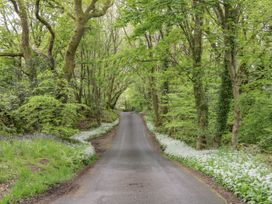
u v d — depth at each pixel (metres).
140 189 11.27
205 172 14.40
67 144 20.44
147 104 69.38
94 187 11.79
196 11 16.67
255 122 20.06
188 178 13.54
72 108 20.31
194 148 22.30
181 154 21.11
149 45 35.28
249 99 19.23
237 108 17.98
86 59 42.97
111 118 58.78
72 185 12.22
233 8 17.02
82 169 16.73
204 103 21.06
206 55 26.25
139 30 18.19
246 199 9.13
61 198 9.97
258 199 8.54
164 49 21.39
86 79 48.66
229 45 17.12
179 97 26.66
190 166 17.11
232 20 17.38
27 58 23.48
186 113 25.25
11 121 19.39
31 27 35.34
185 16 17.14
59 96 20.62
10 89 20.67
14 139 15.79
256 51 18.20
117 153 26.70
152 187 11.61
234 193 10.11
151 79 42.69
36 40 36.12
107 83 56.22
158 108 44.97
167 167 17.53
